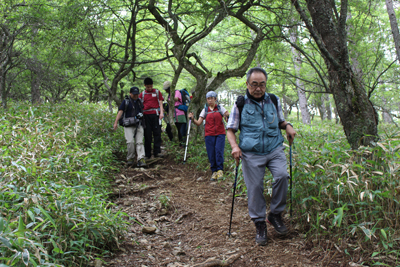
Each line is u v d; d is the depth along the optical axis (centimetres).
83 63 1001
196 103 819
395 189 250
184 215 380
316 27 347
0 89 910
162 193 465
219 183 508
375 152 305
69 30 733
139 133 621
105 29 898
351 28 568
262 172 288
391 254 235
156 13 808
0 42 940
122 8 867
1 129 446
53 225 222
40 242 213
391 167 257
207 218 368
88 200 295
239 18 809
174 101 753
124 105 607
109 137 697
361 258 238
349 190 283
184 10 852
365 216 254
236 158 288
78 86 1384
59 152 385
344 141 418
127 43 891
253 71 280
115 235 279
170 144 752
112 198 438
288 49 750
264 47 820
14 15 876
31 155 326
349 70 332
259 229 285
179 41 808
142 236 323
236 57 909
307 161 326
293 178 326
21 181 270
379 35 589
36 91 1189
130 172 576
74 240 239
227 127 297
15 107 697
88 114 781
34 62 1053
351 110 330
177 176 569
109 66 1062
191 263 264
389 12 721
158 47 1083
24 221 226
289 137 304
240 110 294
